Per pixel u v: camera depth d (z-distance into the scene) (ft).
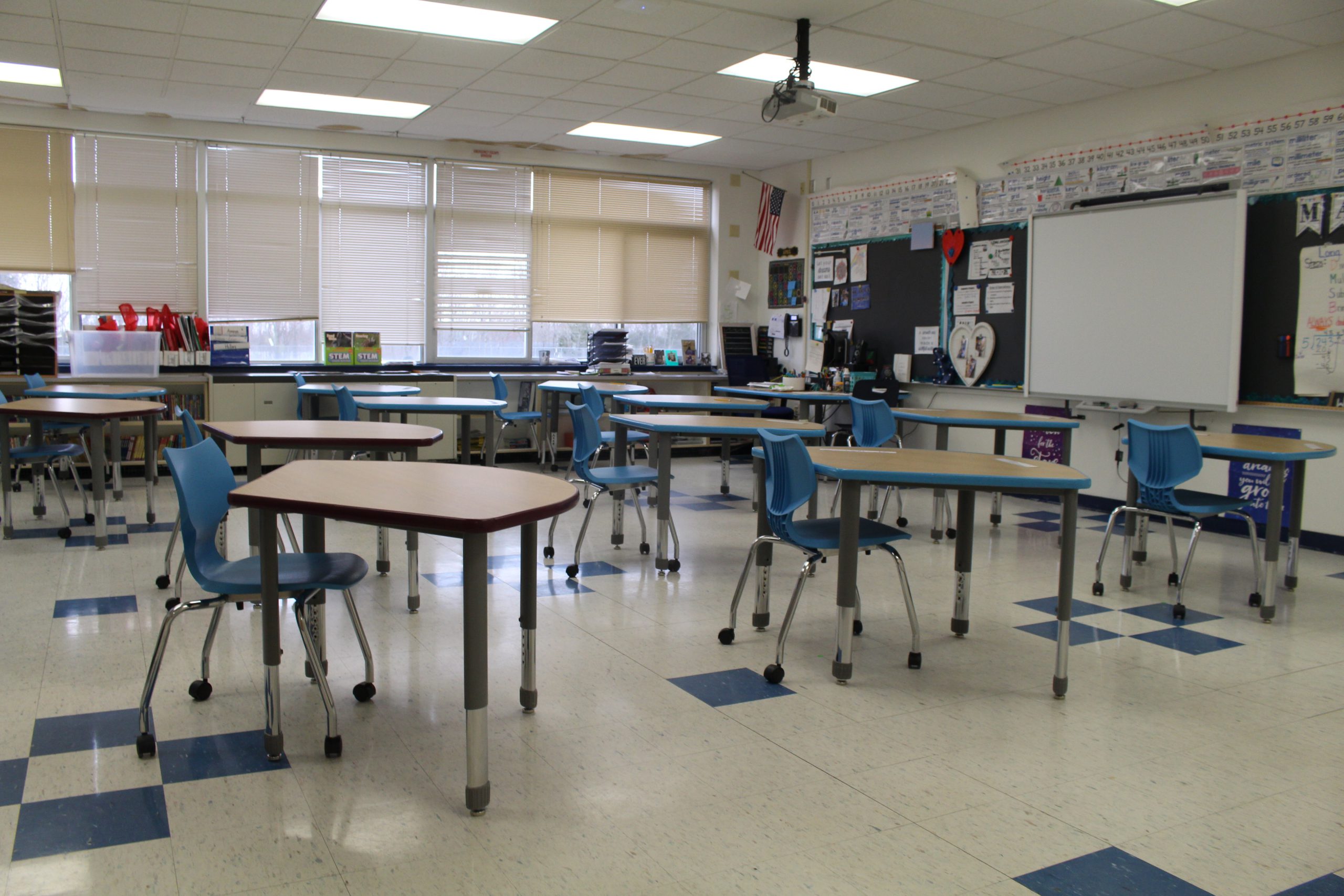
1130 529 14.96
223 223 25.52
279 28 17.34
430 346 28.53
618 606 13.37
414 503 7.20
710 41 18.06
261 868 6.49
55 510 19.26
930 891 6.42
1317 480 18.33
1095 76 19.84
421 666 10.63
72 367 23.45
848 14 16.38
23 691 9.62
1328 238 17.67
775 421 16.15
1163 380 20.12
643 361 31.30
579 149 28.91
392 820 7.18
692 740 8.83
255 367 26.14
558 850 6.82
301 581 8.18
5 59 19.22
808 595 14.25
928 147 26.09
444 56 19.07
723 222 32.32
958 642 12.09
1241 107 19.01
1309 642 12.38
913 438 27.02
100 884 6.25
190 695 9.51
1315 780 8.30
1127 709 9.89
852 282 28.66
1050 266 22.33
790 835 7.13
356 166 27.02
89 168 23.98
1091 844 7.11
